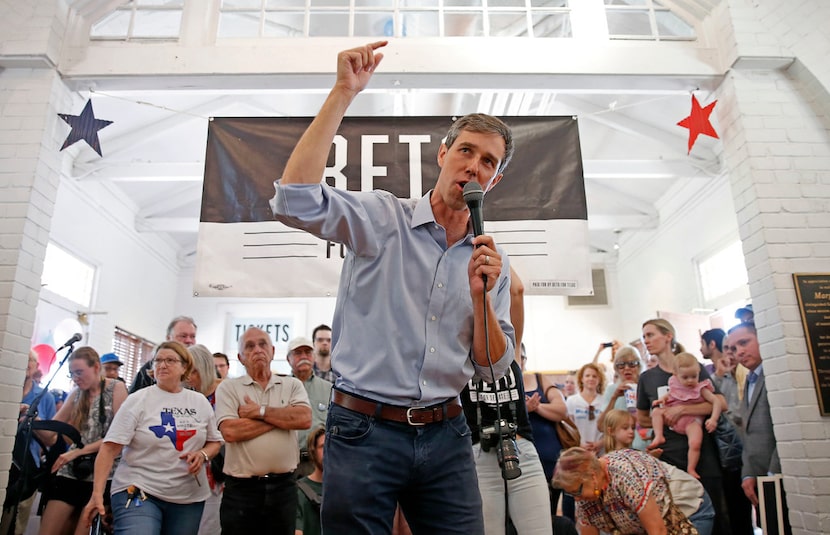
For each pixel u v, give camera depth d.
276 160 3.53
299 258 3.38
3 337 3.00
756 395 3.54
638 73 3.60
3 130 3.31
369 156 3.54
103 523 3.34
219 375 4.60
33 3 3.49
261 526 2.75
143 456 2.66
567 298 9.78
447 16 4.21
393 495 1.16
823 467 2.96
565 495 4.17
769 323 3.26
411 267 1.27
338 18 4.14
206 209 3.43
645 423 3.87
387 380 1.18
